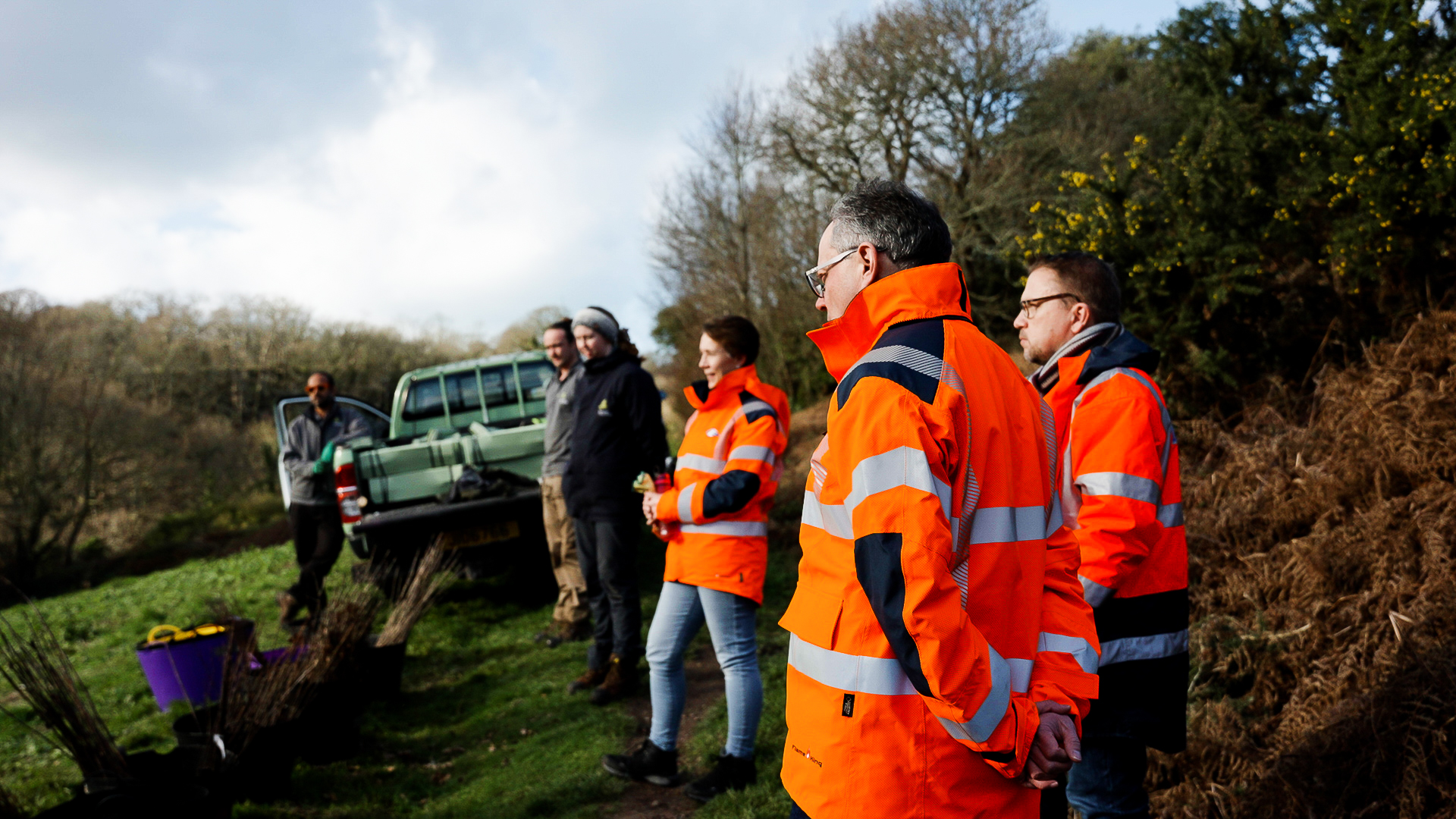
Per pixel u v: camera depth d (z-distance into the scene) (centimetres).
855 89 1589
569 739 396
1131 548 178
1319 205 499
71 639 740
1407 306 454
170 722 442
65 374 1598
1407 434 340
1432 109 429
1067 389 198
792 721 139
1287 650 296
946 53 1512
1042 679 131
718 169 1638
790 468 1063
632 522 427
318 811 344
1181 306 513
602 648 456
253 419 2455
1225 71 650
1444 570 275
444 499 613
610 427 415
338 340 2623
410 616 480
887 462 119
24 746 461
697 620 318
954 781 122
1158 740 186
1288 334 501
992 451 127
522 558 642
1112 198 557
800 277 1541
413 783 373
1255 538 367
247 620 458
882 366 126
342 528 612
